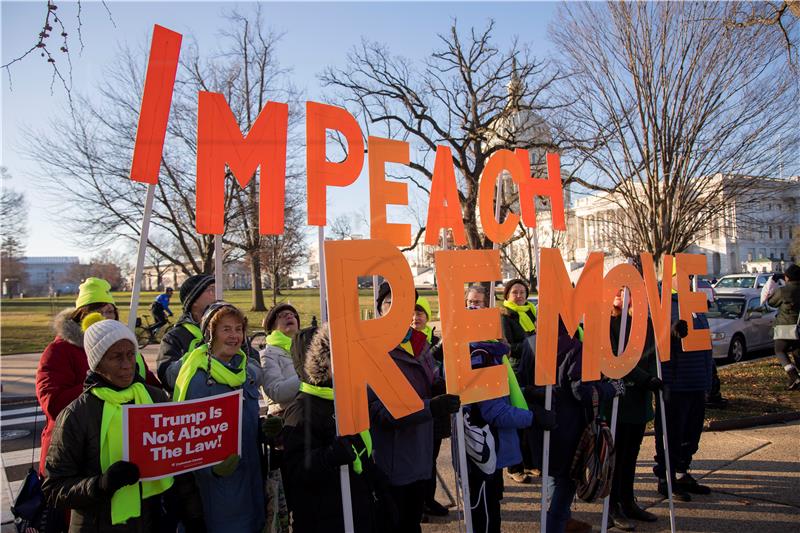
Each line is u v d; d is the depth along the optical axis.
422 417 2.82
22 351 15.35
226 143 2.89
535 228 3.84
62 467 2.16
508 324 5.36
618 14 10.26
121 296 25.72
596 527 4.14
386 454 3.00
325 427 2.59
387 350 2.69
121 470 2.08
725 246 49.38
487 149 16.09
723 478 4.98
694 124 10.26
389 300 3.27
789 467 5.16
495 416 3.17
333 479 2.61
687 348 4.39
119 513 2.19
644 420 4.12
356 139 3.17
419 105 16.69
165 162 15.12
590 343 3.52
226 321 2.66
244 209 14.05
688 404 4.53
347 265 2.59
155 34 2.65
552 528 3.55
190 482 2.53
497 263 3.33
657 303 4.10
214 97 2.87
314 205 2.96
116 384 2.29
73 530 2.21
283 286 14.48
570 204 17.17
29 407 9.30
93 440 2.19
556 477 3.56
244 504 2.62
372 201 3.21
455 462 3.34
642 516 4.15
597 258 3.64
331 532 2.58
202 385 2.57
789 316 8.27
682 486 4.65
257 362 3.36
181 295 3.33
